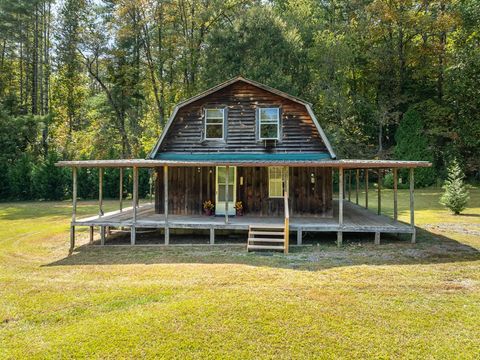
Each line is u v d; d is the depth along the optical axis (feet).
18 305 20.83
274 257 32.14
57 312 19.85
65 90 121.29
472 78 95.09
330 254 33.06
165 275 26.45
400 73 107.76
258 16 92.84
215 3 98.37
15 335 17.30
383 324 17.88
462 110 99.60
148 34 101.04
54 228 51.60
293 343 16.17
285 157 45.78
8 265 30.89
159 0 93.50
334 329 17.39
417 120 101.24
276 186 45.91
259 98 47.06
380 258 31.04
